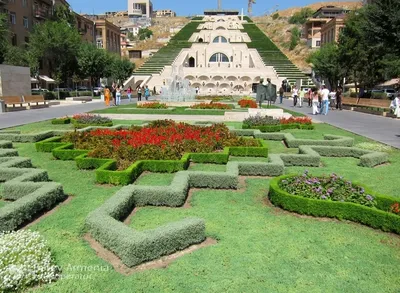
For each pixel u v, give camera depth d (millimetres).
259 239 5109
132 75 62562
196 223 4926
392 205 5738
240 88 58719
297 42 96438
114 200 5789
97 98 44844
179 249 4750
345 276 4168
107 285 3941
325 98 24125
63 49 42750
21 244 4156
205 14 128125
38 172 7559
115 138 11125
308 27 91438
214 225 5602
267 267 4336
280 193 6262
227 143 10984
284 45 102188
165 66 63094
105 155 9133
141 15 185125
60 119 17609
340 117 22469
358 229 5492
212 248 4820
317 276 4156
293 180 6770
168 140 10617
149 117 20438
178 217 5934
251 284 3982
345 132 15664
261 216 5992
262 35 89500
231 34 83000
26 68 30234
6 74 27516
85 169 8930
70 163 9602
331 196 6180
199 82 58656
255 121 15758
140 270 4262
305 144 11875
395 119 21375
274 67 65000
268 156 9547
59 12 56656
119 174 7562
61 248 4781
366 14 24609
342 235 5266
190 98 37531
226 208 6371
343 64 31125
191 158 9703
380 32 23297
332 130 16328
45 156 10453
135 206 6469
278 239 5113
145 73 63531
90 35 76750
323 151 11000
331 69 33812
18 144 12391
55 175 8406
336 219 5852
